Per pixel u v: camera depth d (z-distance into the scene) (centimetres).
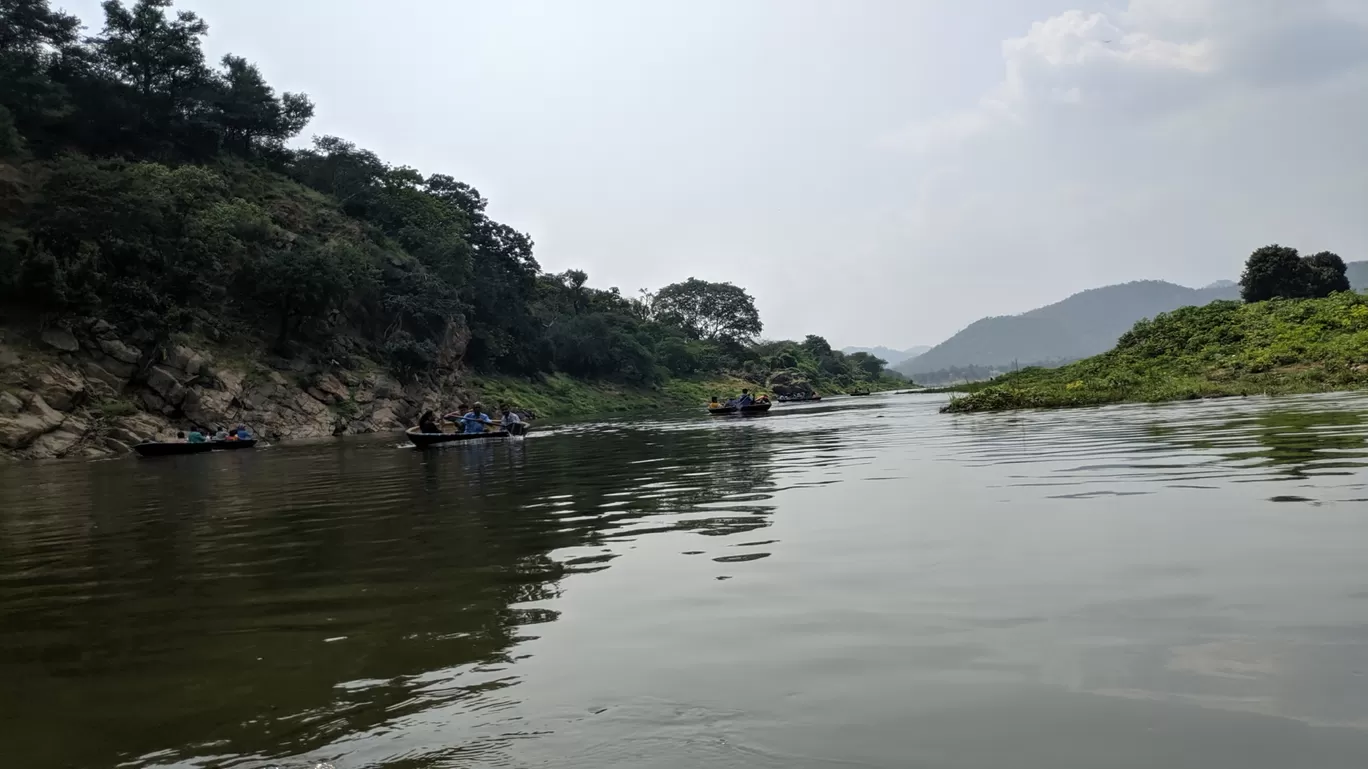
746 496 889
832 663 350
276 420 3562
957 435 1567
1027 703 296
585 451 1786
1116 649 342
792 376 10256
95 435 2814
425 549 681
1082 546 526
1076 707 290
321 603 514
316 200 5506
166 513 1036
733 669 350
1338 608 372
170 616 505
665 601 468
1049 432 1454
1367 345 2312
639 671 355
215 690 366
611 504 894
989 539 569
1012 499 733
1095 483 789
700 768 261
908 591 452
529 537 710
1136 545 517
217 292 3878
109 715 343
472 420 2445
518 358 6825
